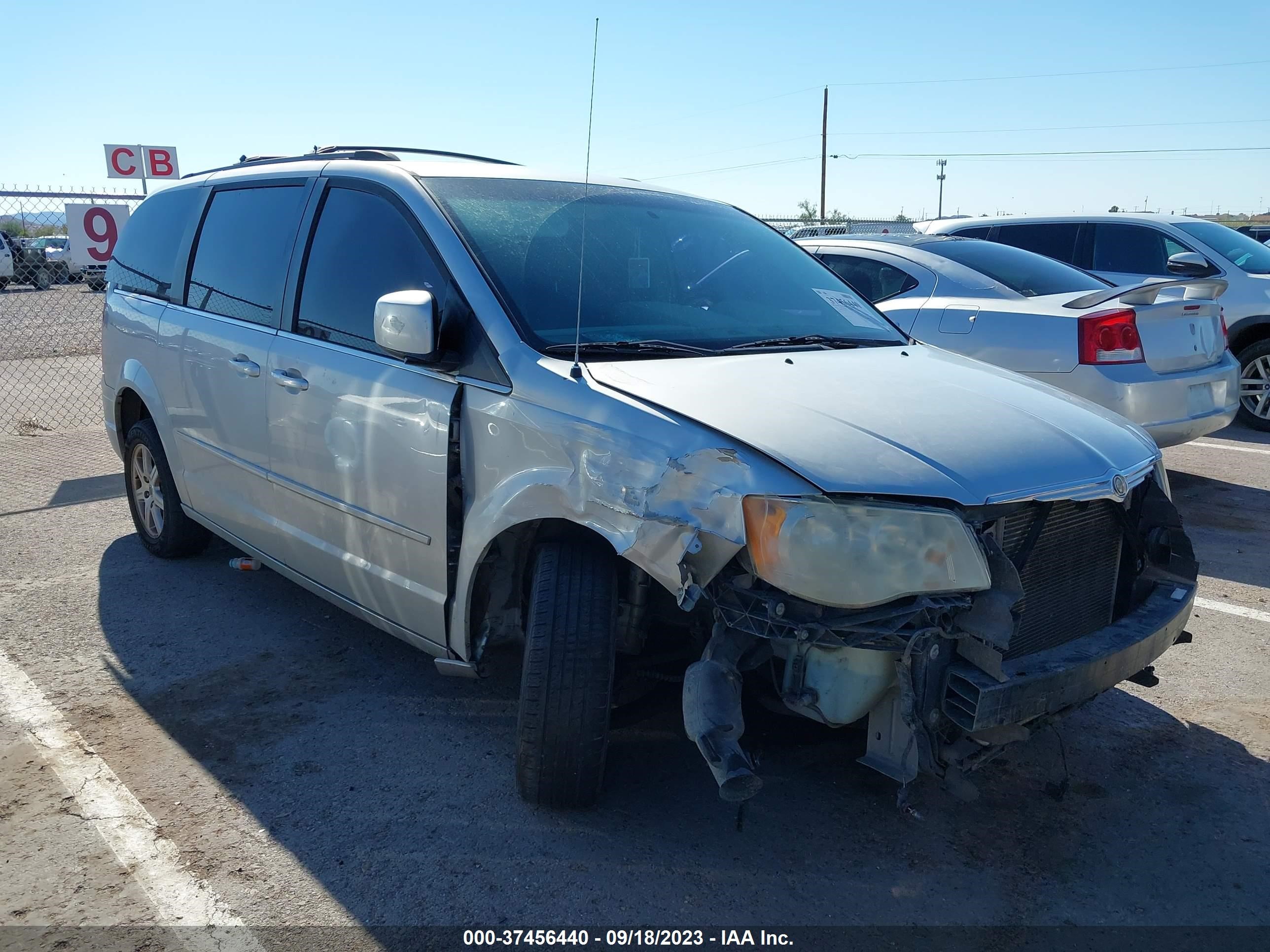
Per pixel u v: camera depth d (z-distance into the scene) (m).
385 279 3.52
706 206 4.25
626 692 3.65
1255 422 9.22
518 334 3.06
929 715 2.50
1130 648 2.82
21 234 22.70
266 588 5.01
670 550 2.54
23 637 4.38
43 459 7.99
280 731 3.58
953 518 2.43
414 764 3.37
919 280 6.66
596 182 4.02
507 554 3.15
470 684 4.00
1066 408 3.13
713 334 3.36
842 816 3.08
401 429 3.28
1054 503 2.70
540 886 2.73
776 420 2.64
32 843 2.91
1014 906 2.69
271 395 3.92
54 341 16.53
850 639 2.47
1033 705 2.55
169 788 3.20
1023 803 3.18
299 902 2.66
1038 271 6.75
